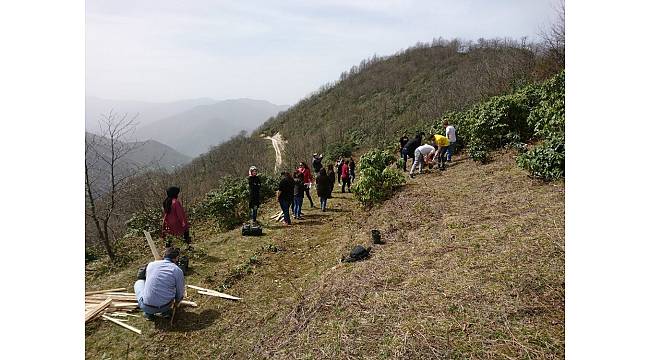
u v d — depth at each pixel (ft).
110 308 19.36
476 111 47.19
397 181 34.09
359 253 21.65
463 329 12.75
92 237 35.06
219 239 30.60
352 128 137.28
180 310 19.24
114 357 15.97
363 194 34.04
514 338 11.89
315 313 16.02
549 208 20.76
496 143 39.68
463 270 16.55
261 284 21.81
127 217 41.39
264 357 14.20
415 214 26.76
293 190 34.71
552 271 14.87
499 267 16.03
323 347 13.37
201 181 88.99
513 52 89.35
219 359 15.20
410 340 12.62
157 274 17.63
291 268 23.90
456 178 33.65
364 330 13.79
